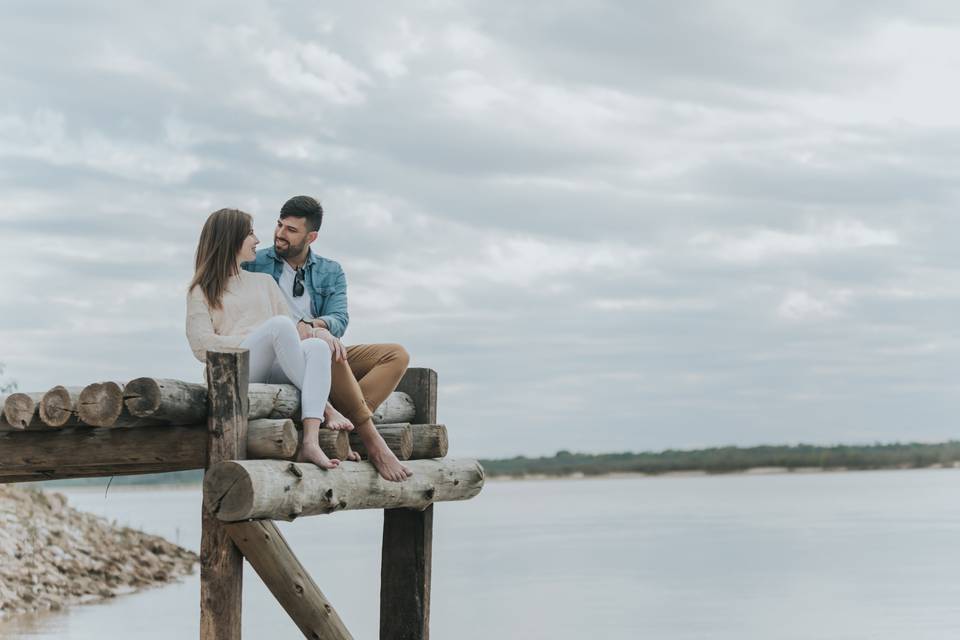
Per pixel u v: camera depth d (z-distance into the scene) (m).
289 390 6.65
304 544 27.25
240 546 5.99
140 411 5.80
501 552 24.19
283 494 6.03
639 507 46.78
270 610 14.62
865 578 18.70
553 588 17.42
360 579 18.39
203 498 5.89
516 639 12.58
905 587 17.45
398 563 8.22
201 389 6.11
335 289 7.73
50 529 16.36
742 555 22.98
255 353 6.68
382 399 7.38
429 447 7.93
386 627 8.22
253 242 7.04
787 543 25.86
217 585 5.95
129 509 46.47
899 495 55.47
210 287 6.90
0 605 12.92
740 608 15.14
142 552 17.91
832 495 56.62
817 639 12.73
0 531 15.13
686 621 13.94
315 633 6.29
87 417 5.88
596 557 22.81
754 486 77.50
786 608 15.19
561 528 32.53
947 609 15.01
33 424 6.14
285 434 6.11
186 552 19.36
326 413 6.75
